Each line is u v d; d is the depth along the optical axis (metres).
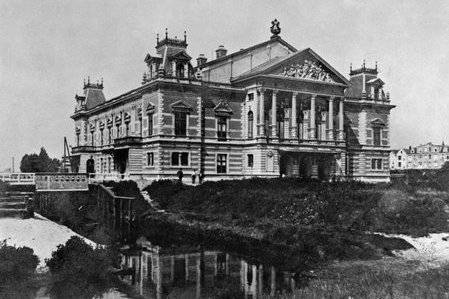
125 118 78.69
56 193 51.81
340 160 74.19
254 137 68.88
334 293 21.92
